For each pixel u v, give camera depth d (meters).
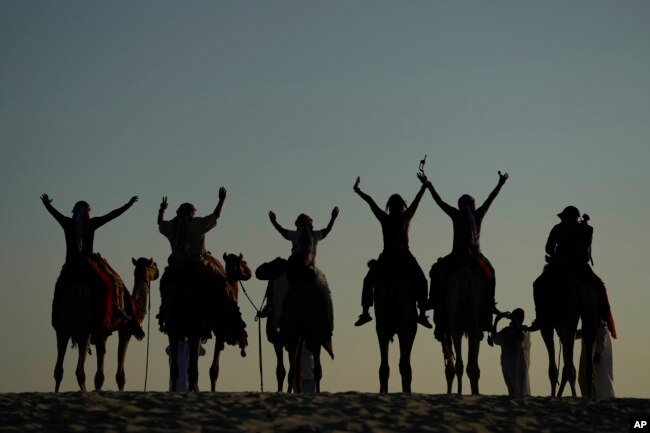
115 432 21.72
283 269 32.38
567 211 31.44
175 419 22.83
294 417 23.20
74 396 25.16
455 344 29.50
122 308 32.16
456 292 29.39
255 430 21.98
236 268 33.50
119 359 33.59
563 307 30.56
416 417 23.50
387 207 30.41
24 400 24.53
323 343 30.73
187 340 31.83
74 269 31.11
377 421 23.05
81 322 30.92
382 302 29.39
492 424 23.33
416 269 29.77
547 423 23.62
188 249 31.48
